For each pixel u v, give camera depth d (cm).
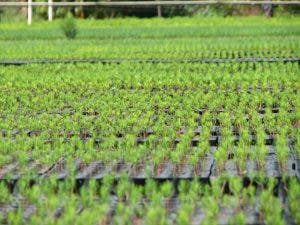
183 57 4206
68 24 5819
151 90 3077
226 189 1616
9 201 1577
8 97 2900
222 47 4684
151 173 1733
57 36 5962
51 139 2159
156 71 3628
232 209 1473
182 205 1427
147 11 8419
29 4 7644
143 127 2252
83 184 1728
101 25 7450
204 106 2677
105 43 5231
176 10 8344
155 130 2191
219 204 1507
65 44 5172
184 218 1323
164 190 1502
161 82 3172
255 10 8350
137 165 1842
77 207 1512
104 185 1594
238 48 4616
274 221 1314
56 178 1628
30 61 4094
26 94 2989
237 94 2903
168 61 4016
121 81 3288
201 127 2341
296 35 5778
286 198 1560
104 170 1817
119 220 1414
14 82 3288
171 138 2105
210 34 5925
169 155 1903
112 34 6028
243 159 1802
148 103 2742
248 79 3206
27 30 6688
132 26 7250
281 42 4928
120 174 1745
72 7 8331
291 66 3662
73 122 2353
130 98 2823
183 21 7531
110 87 3175
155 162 1795
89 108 2664
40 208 1427
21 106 2775
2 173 1803
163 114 2498
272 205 1412
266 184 1645
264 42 4941
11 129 2338
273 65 3728
